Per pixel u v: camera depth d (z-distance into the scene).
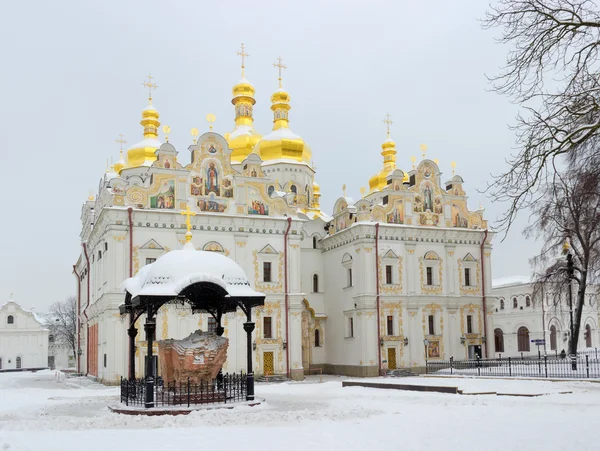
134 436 18.33
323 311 62.19
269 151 66.62
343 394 32.03
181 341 26.11
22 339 107.25
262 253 52.00
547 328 81.25
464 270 59.22
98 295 52.38
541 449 15.09
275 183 57.09
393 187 58.03
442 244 58.47
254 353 50.59
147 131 68.31
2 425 21.25
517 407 23.83
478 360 47.06
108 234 47.59
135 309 27.77
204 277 24.89
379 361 54.38
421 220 58.25
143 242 48.09
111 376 45.72
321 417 21.97
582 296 45.56
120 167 70.38
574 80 17.36
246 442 16.89
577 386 33.22
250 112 72.50
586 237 43.53
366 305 54.78
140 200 48.66
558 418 20.19
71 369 104.75
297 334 52.16
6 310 106.81
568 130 17.61
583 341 83.94
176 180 49.91
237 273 26.92
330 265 61.69
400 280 56.38
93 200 64.75
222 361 25.86
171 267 25.34
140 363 46.47
